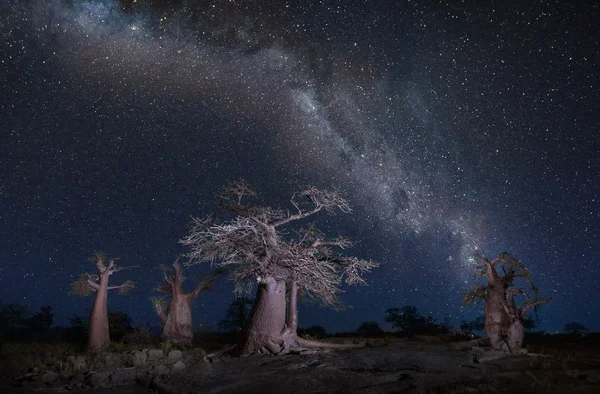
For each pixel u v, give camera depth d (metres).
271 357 16.09
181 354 16.61
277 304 17.78
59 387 12.83
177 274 24.06
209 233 17.77
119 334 25.56
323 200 18.83
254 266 17.70
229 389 11.77
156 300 23.95
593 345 19.20
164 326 23.16
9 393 12.16
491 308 16.22
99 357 15.92
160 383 12.37
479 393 10.46
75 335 26.34
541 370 12.54
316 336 21.69
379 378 12.05
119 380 13.23
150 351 15.64
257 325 17.56
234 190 18.83
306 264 18.06
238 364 15.10
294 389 11.51
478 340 16.27
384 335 25.55
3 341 22.83
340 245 18.81
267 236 18.17
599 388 10.21
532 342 20.45
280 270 17.92
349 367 13.46
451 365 13.41
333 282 18.55
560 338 21.98
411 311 31.78
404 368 13.20
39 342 23.48
